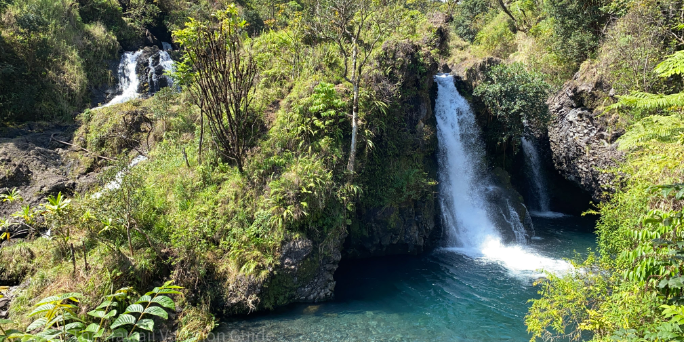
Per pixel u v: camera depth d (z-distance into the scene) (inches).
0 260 346.3
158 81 833.5
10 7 668.7
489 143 752.3
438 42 832.3
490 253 567.5
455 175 679.1
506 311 381.7
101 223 349.4
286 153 450.3
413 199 557.3
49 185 474.3
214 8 1032.8
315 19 596.1
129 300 313.3
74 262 314.8
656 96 218.1
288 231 393.4
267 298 373.7
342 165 469.7
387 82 560.4
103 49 800.3
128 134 575.2
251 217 405.1
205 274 362.3
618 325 199.5
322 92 469.7
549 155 784.9
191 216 397.4
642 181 288.2
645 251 155.0
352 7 543.2
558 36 752.3
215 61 424.2
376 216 532.1
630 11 574.2
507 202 647.1
